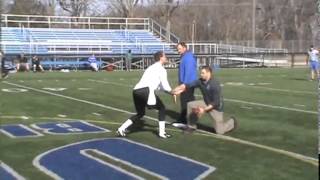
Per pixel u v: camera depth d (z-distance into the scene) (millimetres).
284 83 26969
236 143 10102
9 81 27688
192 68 12312
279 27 91500
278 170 7926
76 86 24391
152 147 9680
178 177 7516
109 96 19453
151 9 71688
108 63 42938
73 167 8117
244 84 26328
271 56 51438
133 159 8672
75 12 69188
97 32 47906
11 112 14781
